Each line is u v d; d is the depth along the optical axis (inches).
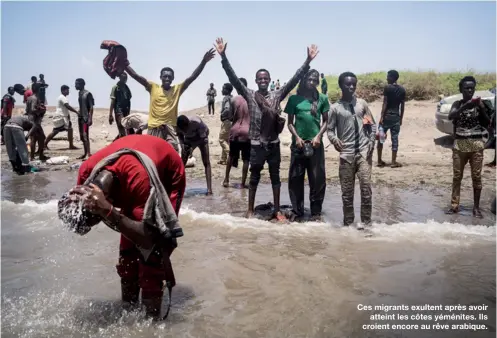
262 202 299.3
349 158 236.5
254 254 195.2
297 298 150.4
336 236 222.2
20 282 166.9
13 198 315.0
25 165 416.8
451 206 270.4
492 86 866.8
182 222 248.5
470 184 340.8
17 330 130.5
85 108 485.1
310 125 251.3
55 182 374.9
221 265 181.6
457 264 181.5
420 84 881.5
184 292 156.3
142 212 124.9
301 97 253.0
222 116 437.1
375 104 856.9
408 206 281.3
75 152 545.3
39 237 224.2
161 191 128.6
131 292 145.9
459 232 225.5
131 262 142.3
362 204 238.5
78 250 204.2
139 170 125.7
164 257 130.4
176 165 142.9
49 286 163.0
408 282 163.6
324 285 161.0
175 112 297.0
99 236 225.3
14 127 409.7
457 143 257.8
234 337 126.3
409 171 396.5
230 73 246.8
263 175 403.2
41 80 694.5
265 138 249.3
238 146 339.3
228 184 351.9
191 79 295.6
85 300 150.5
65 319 137.0
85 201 114.7
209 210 279.4
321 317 137.1
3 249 205.8
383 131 415.5
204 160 323.0
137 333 128.6
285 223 246.5
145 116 346.9
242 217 261.4
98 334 128.2
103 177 122.3
